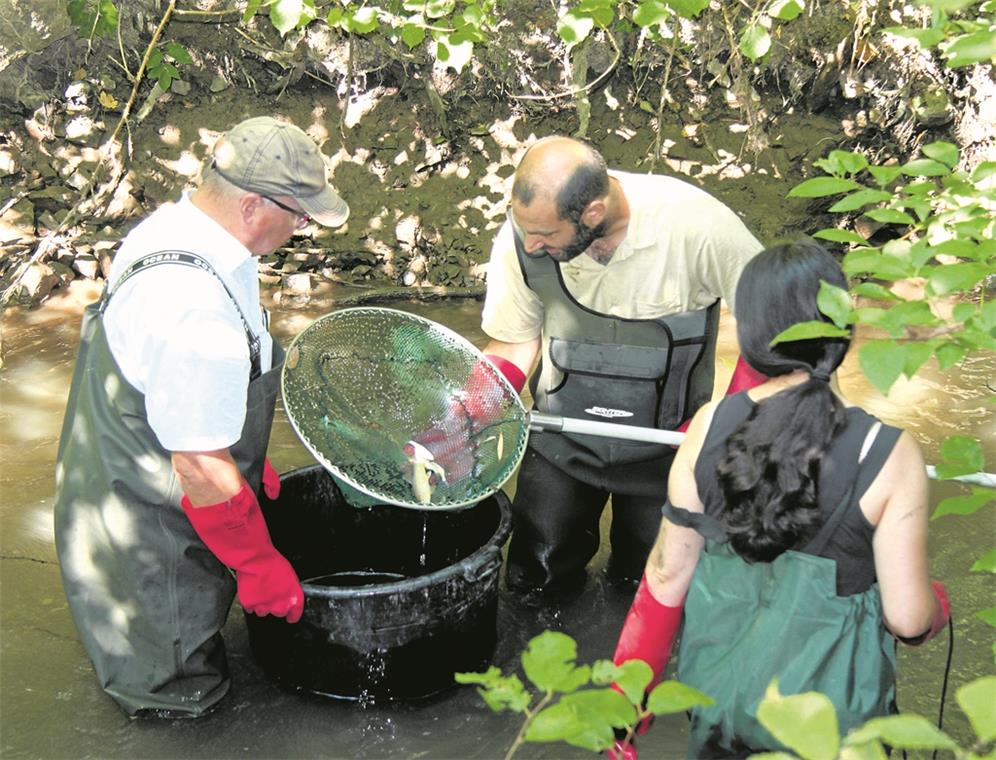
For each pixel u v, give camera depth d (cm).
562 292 290
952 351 171
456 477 289
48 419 427
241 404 250
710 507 200
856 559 193
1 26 527
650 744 284
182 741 281
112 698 288
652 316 290
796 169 577
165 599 272
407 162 569
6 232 528
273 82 566
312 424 276
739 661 201
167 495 261
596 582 349
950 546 359
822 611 195
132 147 552
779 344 191
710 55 566
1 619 323
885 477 186
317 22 552
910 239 504
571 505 330
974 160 581
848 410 190
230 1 552
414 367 297
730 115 579
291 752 279
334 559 343
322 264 554
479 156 573
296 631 287
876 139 583
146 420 256
